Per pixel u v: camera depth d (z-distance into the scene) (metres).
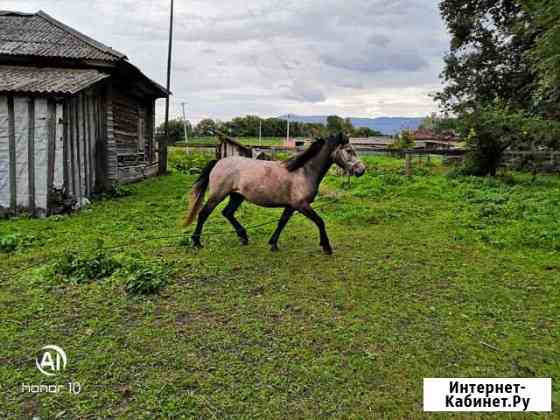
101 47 11.30
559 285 4.96
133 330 3.72
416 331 3.79
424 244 6.75
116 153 11.96
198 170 18.47
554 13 7.36
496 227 7.78
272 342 3.53
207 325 3.83
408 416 2.67
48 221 7.96
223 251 6.18
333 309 4.23
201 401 2.76
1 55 10.31
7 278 4.95
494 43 21.80
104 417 2.60
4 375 3.02
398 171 16.69
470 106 21.39
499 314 4.18
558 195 10.79
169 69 19.95
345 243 6.76
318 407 2.73
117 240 6.69
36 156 8.36
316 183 5.88
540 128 14.42
